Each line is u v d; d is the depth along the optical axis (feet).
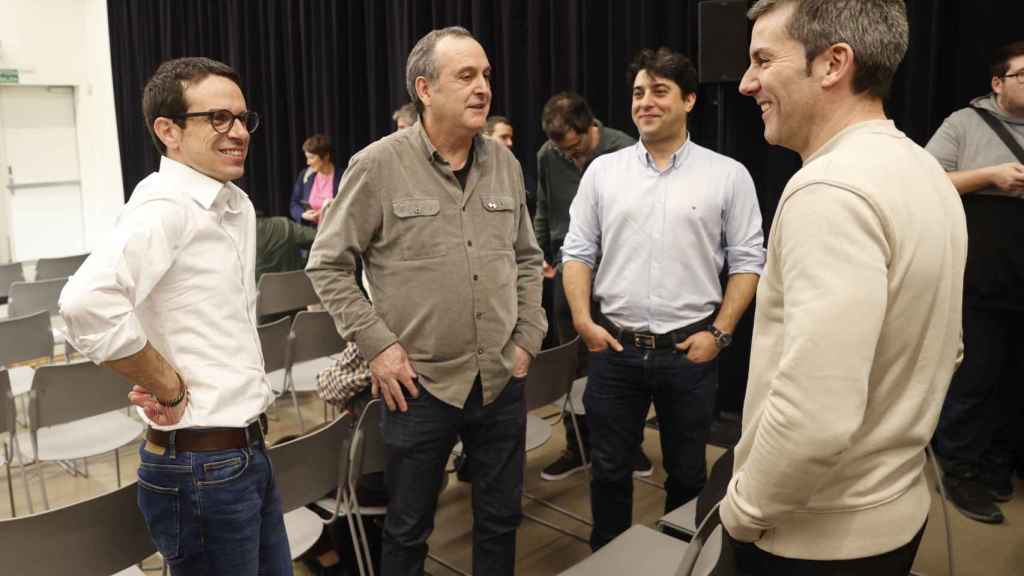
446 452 6.81
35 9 28.91
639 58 7.63
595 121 11.19
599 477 8.11
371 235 6.61
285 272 15.46
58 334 14.46
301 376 12.18
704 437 7.82
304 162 22.08
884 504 3.54
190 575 5.23
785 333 3.38
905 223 3.33
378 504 7.80
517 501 7.13
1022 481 10.54
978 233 9.22
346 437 7.30
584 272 8.14
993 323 9.43
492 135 13.05
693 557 4.32
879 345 3.43
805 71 3.64
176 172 5.15
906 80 11.15
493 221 6.78
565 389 9.76
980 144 9.04
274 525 5.75
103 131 30.42
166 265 4.86
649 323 7.66
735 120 11.60
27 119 29.84
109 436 10.04
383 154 6.49
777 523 3.58
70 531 5.52
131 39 27.91
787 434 3.26
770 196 12.05
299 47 21.54
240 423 5.16
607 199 7.91
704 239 7.60
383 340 6.48
